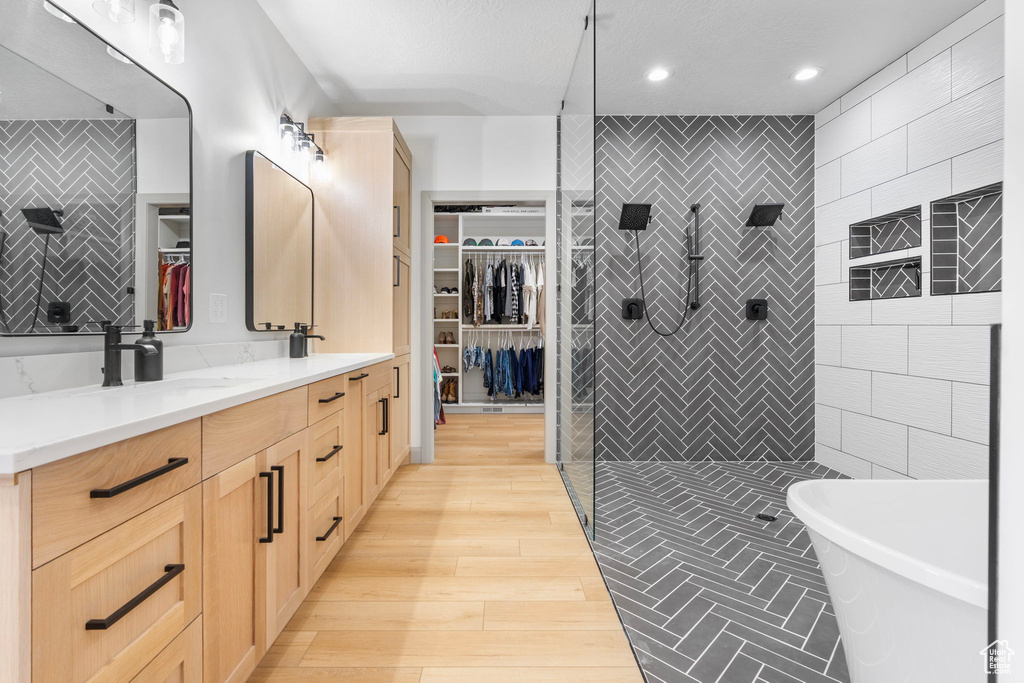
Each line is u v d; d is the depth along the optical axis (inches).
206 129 76.0
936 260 64.0
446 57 112.5
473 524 94.3
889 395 72.7
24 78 45.4
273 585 51.6
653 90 120.7
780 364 132.5
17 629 23.2
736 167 134.8
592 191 88.4
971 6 60.6
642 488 112.9
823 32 83.5
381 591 69.8
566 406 124.1
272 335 98.0
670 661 54.0
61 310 49.5
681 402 138.0
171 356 65.8
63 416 32.5
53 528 25.1
